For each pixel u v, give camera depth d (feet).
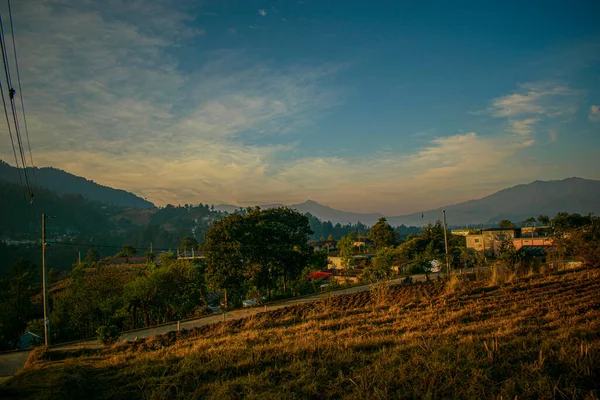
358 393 28.48
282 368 35.53
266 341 51.88
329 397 29.12
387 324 58.54
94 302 112.06
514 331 44.70
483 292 77.77
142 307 108.88
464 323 55.06
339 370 33.58
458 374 30.09
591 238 107.76
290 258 123.95
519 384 28.27
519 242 192.03
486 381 29.04
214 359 39.58
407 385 29.45
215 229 113.91
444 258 147.23
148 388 33.88
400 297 84.74
